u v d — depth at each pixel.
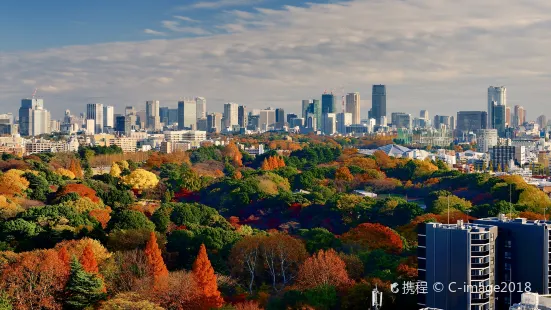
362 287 194.00
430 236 199.25
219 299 194.88
